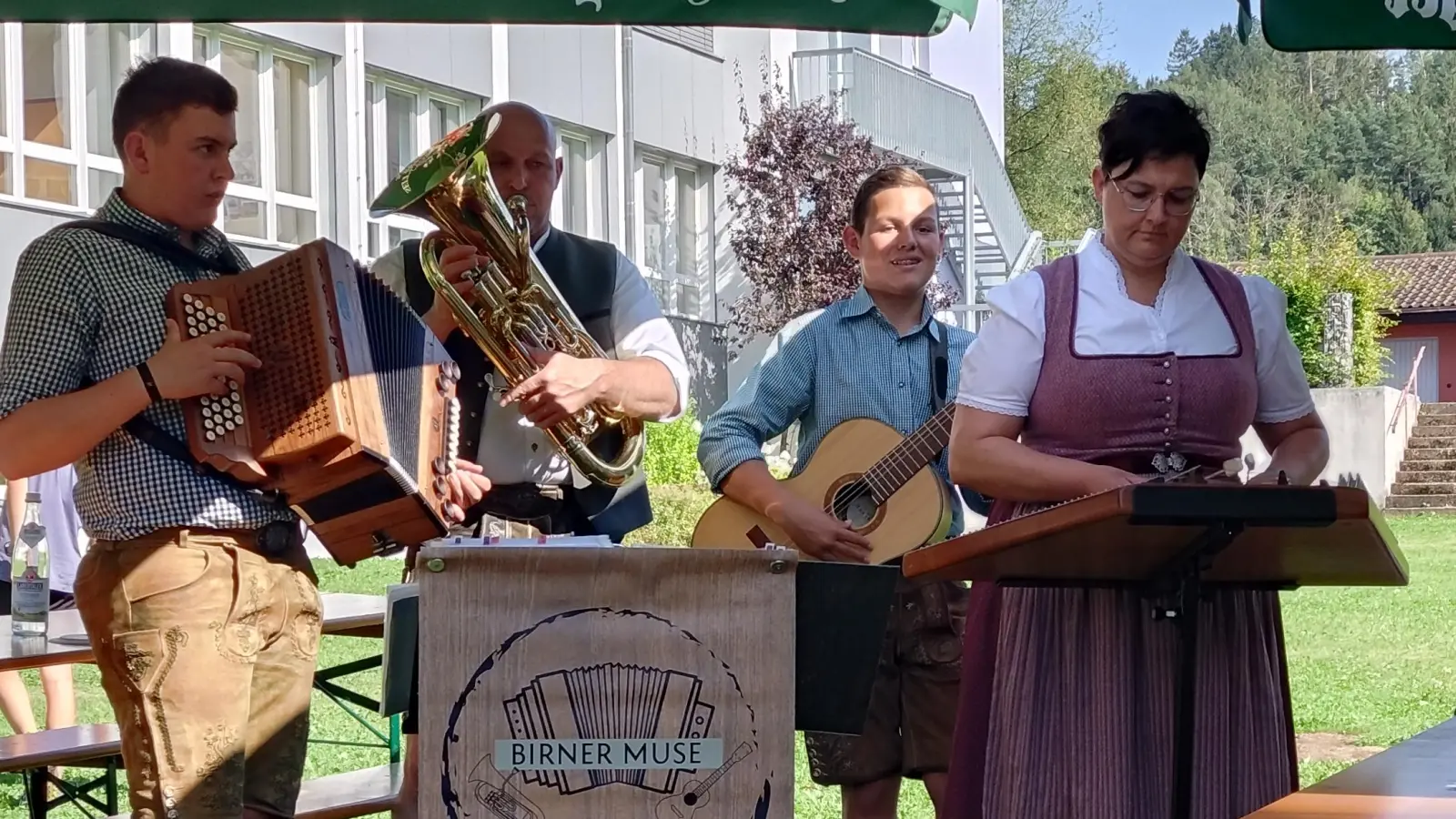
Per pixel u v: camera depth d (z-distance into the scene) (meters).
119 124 3.38
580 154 17.59
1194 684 2.36
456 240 3.69
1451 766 2.14
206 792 3.19
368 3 3.35
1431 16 3.44
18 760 4.15
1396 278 41.94
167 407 3.26
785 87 20.69
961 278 23.38
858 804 4.05
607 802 2.34
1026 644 2.80
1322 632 10.93
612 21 3.32
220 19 3.38
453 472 3.53
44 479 6.30
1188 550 2.25
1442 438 27.73
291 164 13.85
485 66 15.88
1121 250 2.96
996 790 2.81
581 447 3.82
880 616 2.44
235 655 3.26
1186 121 2.88
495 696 2.32
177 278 3.35
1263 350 3.04
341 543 3.34
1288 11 3.49
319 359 3.13
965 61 26.09
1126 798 2.71
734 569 2.36
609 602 2.34
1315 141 78.69
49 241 3.28
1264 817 1.79
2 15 3.35
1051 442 2.97
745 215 20.22
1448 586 13.91
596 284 4.07
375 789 4.57
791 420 4.22
